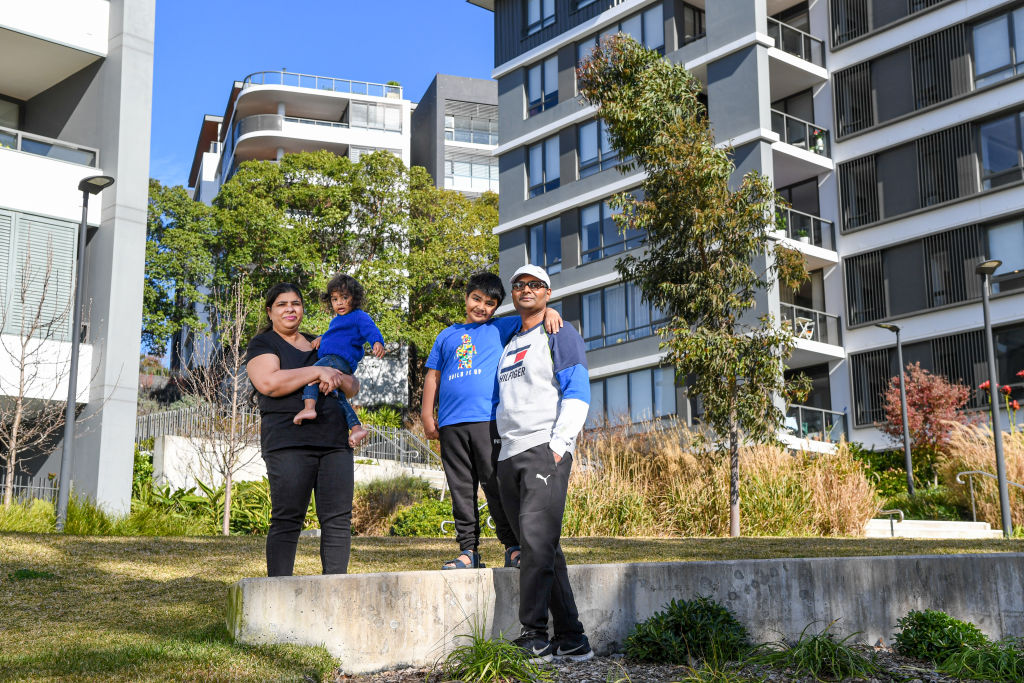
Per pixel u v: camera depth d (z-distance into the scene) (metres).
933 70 26.20
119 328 18.61
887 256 26.42
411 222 41.06
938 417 22.14
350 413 5.19
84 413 18.39
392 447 26.61
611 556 7.89
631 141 16.83
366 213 41.00
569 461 4.68
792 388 15.35
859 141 27.39
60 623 4.96
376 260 40.12
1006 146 24.66
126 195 19.17
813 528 14.11
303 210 40.72
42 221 18.59
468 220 41.88
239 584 4.47
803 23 29.39
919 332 25.25
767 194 15.81
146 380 38.16
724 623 5.20
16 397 16.86
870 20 27.77
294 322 5.23
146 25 20.11
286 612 4.46
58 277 18.62
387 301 40.38
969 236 24.81
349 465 5.14
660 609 5.34
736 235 15.67
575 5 31.45
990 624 6.27
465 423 5.33
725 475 14.25
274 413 5.00
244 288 37.19
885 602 5.88
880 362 25.92
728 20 26.48
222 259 38.59
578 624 4.84
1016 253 24.06
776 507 13.95
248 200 38.16
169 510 17.73
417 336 40.12
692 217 15.64
